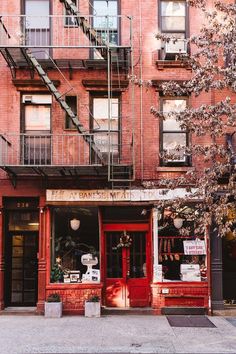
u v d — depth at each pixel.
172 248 16.55
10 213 17.09
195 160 16.48
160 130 16.80
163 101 16.89
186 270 16.39
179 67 16.83
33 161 16.56
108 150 15.64
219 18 16.00
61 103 15.61
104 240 16.94
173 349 11.52
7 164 15.79
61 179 16.52
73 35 16.91
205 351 11.36
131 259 16.95
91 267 16.45
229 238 16.91
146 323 14.55
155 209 15.90
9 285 16.95
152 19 17.06
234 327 13.96
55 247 16.56
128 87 16.77
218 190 13.28
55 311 15.52
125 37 16.98
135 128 16.69
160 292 16.12
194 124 12.05
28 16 16.20
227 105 11.97
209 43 12.41
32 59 15.71
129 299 16.72
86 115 16.69
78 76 16.83
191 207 16.27
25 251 17.09
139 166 16.55
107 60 16.08
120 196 16.34
